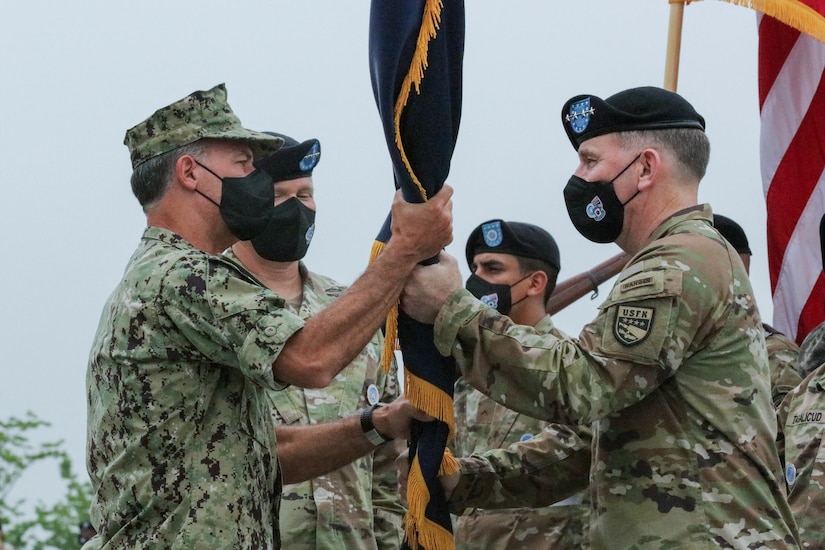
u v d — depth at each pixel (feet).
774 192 32.17
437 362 18.99
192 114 18.98
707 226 19.42
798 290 31.65
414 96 18.58
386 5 18.74
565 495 21.20
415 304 18.86
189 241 18.88
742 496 18.53
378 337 24.94
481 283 28.81
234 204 18.92
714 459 18.57
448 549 19.72
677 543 18.33
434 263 18.94
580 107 20.21
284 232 23.39
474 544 26.50
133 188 19.27
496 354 18.53
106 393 18.15
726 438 18.63
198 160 18.93
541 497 21.11
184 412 17.79
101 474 18.21
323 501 23.20
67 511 63.87
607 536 18.84
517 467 20.99
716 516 18.38
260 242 23.41
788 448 25.77
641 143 19.85
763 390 19.03
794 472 25.26
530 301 28.71
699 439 18.60
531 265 28.68
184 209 18.89
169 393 17.79
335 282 25.58
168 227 18.92
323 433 20.48
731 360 18.79
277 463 18.67
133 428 17.80
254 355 17.37
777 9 30.73
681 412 18.67
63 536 63.21
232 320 17.54
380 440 20.36
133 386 17.85
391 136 18.38
